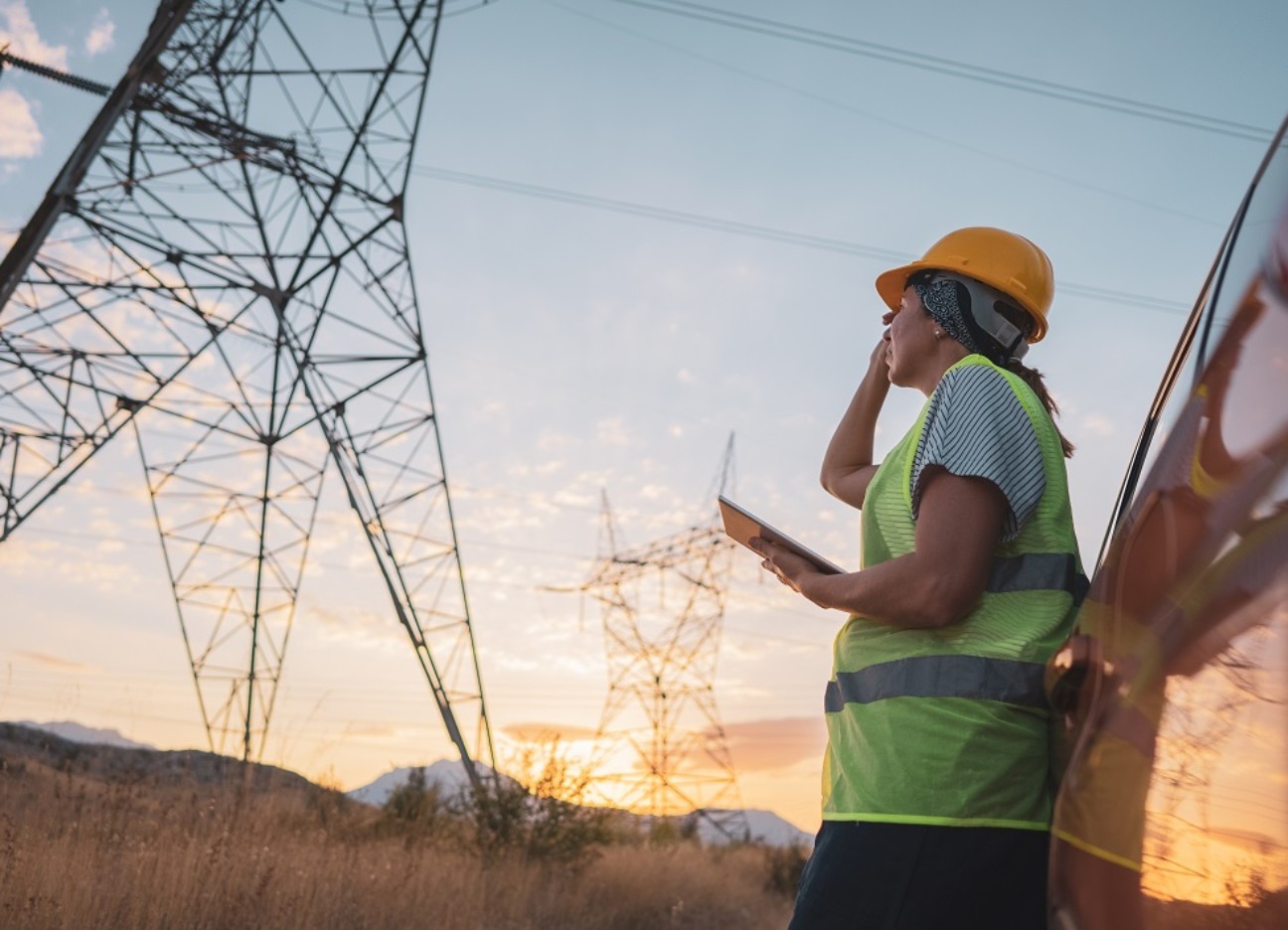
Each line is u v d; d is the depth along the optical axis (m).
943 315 1.89
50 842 6.15
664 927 12.14
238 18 17.03
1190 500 0.93
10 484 15.80
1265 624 0.75
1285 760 0.70
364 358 19.27
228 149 16.39
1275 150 0.99
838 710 1.76
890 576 1.60
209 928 6.04
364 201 18.22
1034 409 1.66
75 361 16.27
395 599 19.19
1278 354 0.84
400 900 7.86
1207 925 0.76
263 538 19.59
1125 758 0.95
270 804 8.51
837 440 2.44
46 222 14.52
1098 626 1.11
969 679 1.57
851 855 1.60
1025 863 1.54
